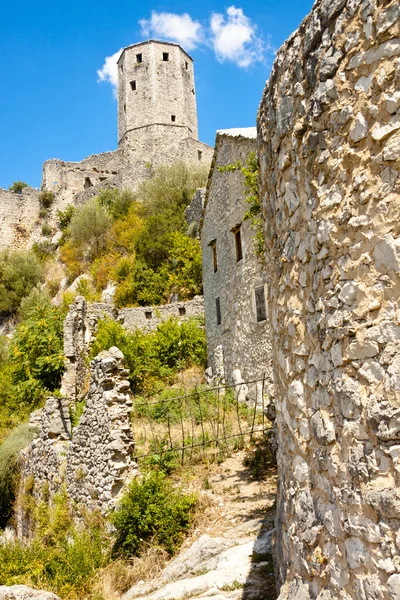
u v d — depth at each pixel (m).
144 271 30.19
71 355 17.59
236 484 8.08
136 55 49.09
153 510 7.06
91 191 49.12
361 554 2.56
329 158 3.01
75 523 9.62
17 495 13.91
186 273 28.27
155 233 32.09
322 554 3.01
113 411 8.84
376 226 2.59
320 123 3.11
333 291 2.94
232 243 15.45
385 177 2.56
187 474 8.85
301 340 3.47
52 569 7.44
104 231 38.69
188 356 20.42
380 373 2.51
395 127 2.50
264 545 5.53
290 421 3.73
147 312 25.08
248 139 13.98
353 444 2.68
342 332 2.80
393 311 2.47
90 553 7.34
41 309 20.41
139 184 43.31
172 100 48.25
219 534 6.45
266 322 13.02
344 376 2.79
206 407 13.36
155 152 46.59
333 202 2.95
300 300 3.50
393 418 2.39
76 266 38.25
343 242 2.84
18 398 18.33
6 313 38.66
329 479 2.95
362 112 2.72
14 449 14.77
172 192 36.31
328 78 3.01
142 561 6.54
